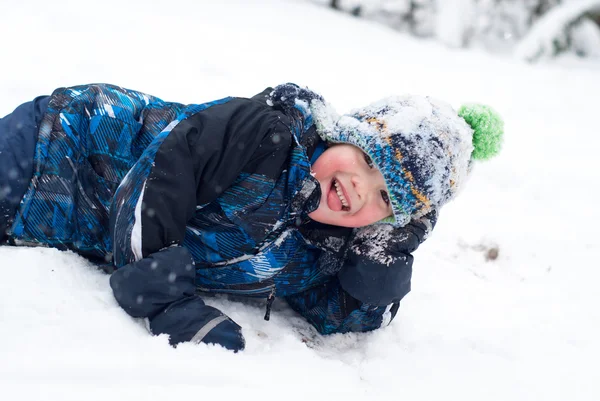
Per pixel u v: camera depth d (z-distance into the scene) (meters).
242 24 5.86
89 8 4.97
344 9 7.54
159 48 4.55
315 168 1.98
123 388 1.38
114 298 1.79
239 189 1.91
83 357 1.46
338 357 2.04
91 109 2.14
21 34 4.12
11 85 3.36
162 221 1.77
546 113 5.32
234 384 1.52
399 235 2.07
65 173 2.06
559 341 2.24
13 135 2.05
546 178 3.93
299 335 2.11
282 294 2.16
